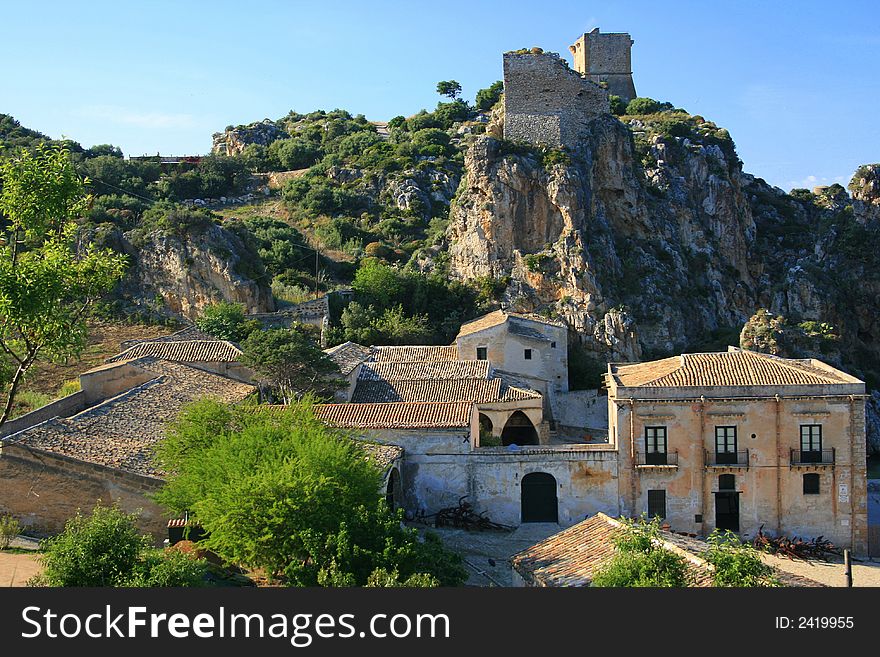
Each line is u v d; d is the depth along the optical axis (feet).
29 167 114.73
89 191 433.89
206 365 243.40
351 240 456.86
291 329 293.23
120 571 105.70
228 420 159.84
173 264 340.59
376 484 138.82
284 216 507.30
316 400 208.03
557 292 358.02
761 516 198.49
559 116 394.52
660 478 199.72
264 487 123.85
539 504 202.08
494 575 164.66
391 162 538.06
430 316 359.05
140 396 194.70
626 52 604.49
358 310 339.57
